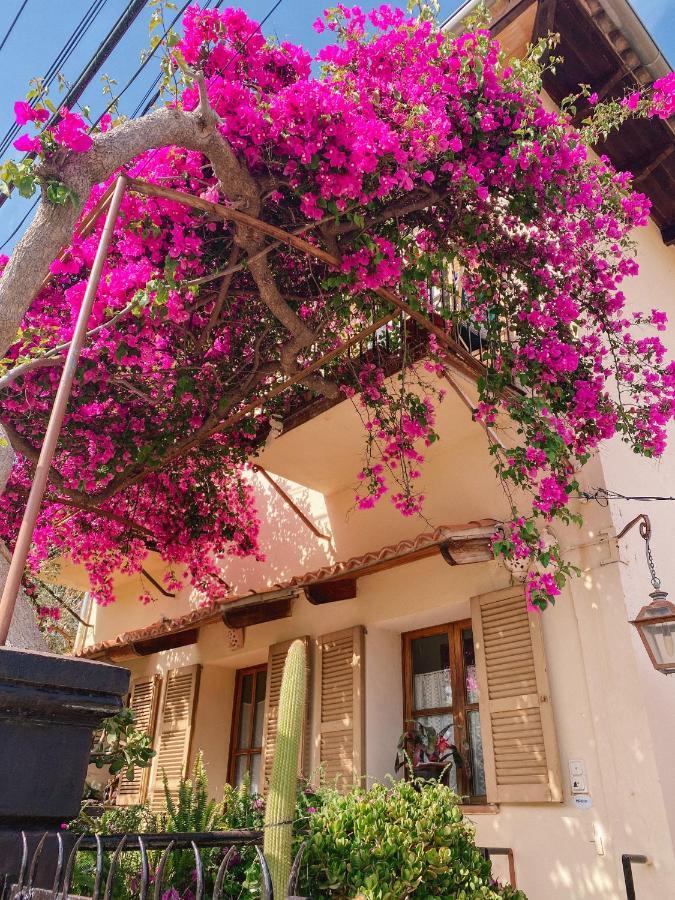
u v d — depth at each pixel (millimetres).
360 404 5082
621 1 5395
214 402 4707
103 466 4738
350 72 3600
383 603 5656
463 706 5156
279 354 4402
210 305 4199
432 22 3717
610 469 4820
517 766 4379
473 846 3059
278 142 3102
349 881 2594
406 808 2971
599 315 4355
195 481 6160
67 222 2420
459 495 5562
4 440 2666
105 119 3586
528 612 4660
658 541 5020
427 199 3648
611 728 4102
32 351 3645
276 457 6020
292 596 5656
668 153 6375
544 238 4152
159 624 6730
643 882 3721
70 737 1529
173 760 6961
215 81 3186
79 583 9414
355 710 5348
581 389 3922
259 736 6863
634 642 4199
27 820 1443
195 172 3373
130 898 2486
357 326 4625
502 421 5312
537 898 4055
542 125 3633
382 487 4762
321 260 3779
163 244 3396
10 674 1424
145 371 4332
